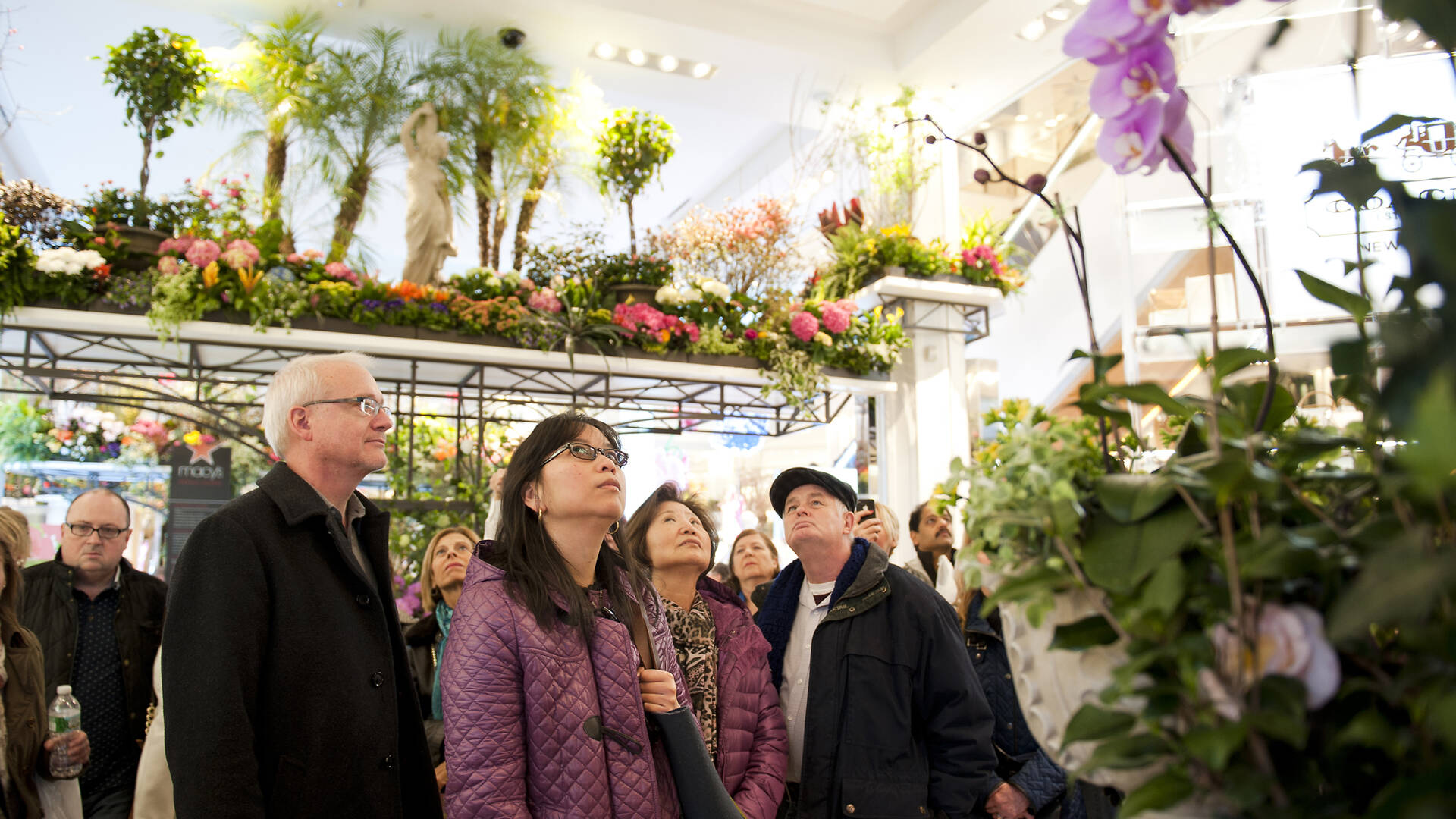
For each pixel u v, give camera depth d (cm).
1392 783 47
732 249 674
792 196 733
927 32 749
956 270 730
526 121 691
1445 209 55
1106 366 75
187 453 555
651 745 166
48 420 673
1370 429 64
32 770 216
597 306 599
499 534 175
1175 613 63
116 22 732
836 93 811
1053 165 848
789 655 238
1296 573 57
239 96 655
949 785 210
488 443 705
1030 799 236
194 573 163
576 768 150
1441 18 54
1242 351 67
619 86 806
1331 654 57
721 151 1064
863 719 211
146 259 503
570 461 171
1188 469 65
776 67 771
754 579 337
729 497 1006
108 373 550
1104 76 69
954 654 220
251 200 619
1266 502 63
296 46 643
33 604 276
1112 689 64
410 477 606
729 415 706
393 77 684
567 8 682
